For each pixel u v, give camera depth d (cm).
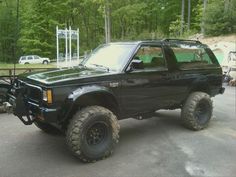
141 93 545
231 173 443
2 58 4416
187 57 635
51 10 4566
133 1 4450
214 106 909
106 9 3606
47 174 436
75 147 460
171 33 4050
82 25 5334
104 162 480
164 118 752
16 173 438
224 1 2567
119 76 510
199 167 463
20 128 650
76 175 434
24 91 490
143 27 5166
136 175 436
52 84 444
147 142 575
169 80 590
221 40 2331
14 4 4444
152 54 569
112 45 596
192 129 647
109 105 521
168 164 474
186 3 4712
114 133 497
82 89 464
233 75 1561
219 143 571
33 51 4425
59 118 462
